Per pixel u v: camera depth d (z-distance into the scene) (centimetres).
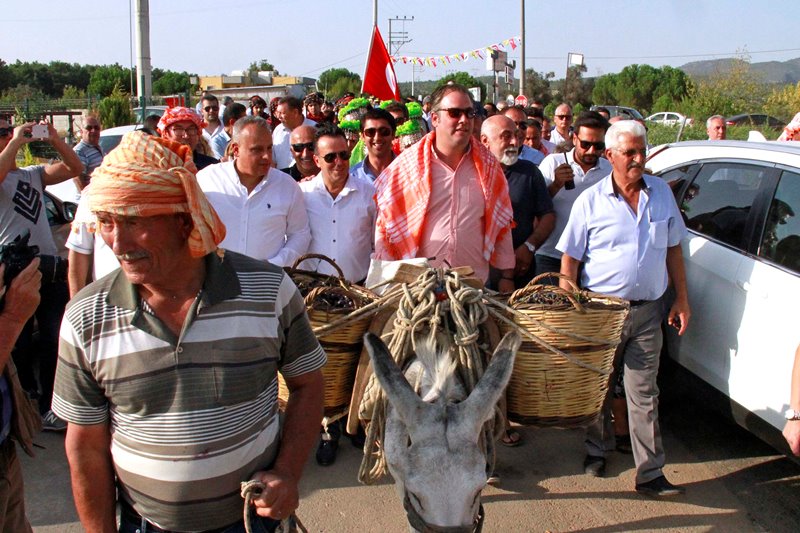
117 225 178
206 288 190
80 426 196
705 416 521
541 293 329
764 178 434
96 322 188
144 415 191
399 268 322
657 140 2231
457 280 301
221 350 191
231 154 497
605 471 442
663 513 398
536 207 538
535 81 5019
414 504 246
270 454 212
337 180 477
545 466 452
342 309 309
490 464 279
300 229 460
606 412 432
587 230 419
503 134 514
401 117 743
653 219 405
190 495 196
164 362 188
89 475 200
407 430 250
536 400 317
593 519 392
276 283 204
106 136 1120
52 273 469
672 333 479
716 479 434
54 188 822
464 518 233
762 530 383
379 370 251
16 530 263
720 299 432
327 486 427
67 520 388
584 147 550
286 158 795
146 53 1662
